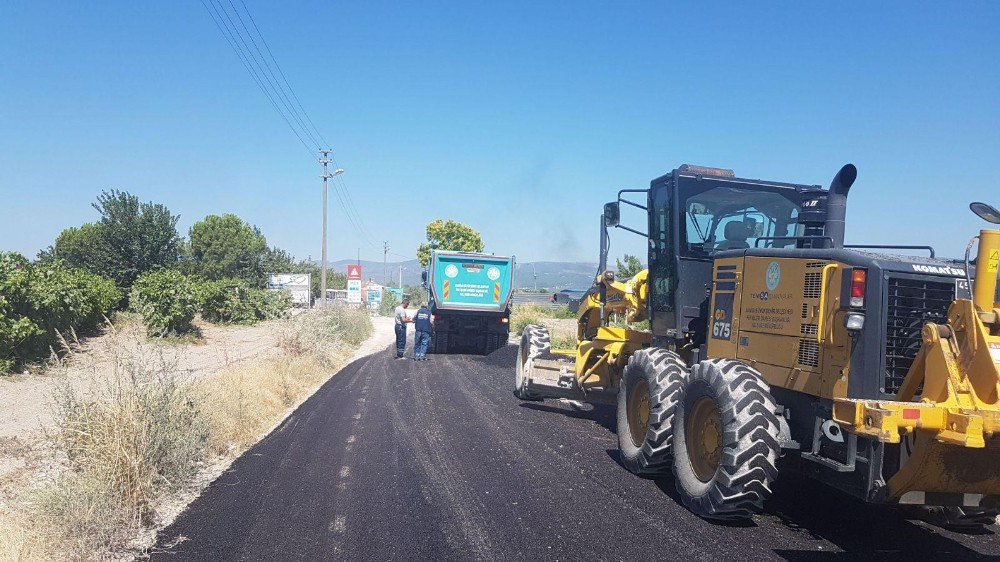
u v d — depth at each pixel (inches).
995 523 231.6
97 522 196.7
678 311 299.6
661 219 318.0
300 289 1577.3
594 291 430.0
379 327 1363.2
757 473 213.8
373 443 329.1
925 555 201.8
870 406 175.2
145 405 244.4
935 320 198.1
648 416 284.8
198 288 936.3
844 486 205.0
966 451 177.9
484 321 829.8
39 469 253.4
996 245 176.7
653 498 251.3
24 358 449.7
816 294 214.1
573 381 406.0
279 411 409.7
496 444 331.0
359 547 198.8
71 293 544.1
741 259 253.1
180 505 236.1
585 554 196.5
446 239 2294.5
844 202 250.1
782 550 202.8
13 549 173.8
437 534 209.8
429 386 530.9
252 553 194.1
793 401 228.5
